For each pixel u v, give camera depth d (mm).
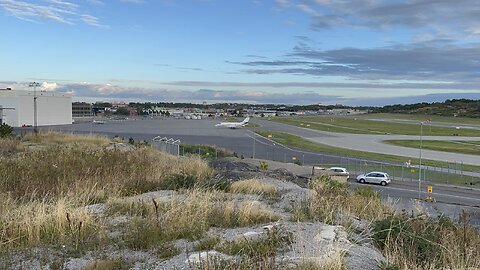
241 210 8602
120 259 5742
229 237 6945
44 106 101250
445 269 5453
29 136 30672
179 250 6293
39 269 5500
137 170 13508
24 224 7051
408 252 5914
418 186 36969
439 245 6000
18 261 5797
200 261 5203
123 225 7680
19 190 9883
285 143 71938
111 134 75000
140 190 11977
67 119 111375
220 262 5195
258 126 126125
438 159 56969
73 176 11227
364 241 6930
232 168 26438
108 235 7094
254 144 65375
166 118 196250
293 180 20656
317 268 5051
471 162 54250
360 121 172875
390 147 71062
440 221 7996
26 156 14242
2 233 6664
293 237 6633
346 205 10656
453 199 30969
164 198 10047
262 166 30000
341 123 155125
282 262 5184
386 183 37594
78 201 9508
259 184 14352
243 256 5395
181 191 11234
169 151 32406
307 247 5945
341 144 74125
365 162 47656
